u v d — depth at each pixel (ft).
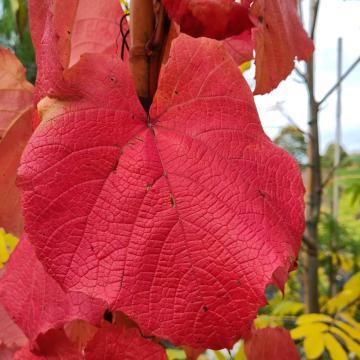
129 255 0.79
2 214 1.32
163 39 1.05
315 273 2.70
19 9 1.81
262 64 1.18
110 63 0.86
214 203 0.83
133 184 0.82
